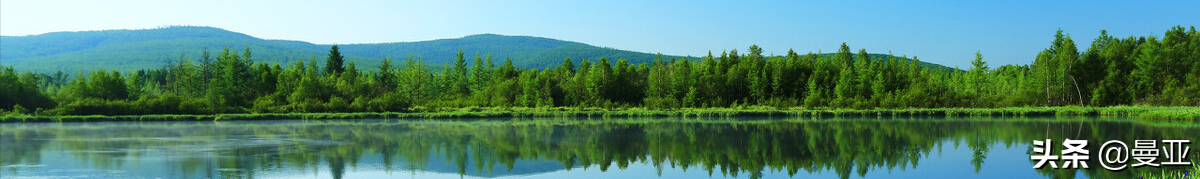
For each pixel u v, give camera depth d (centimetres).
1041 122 5462
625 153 3106
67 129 4725
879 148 3262
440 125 5312
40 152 3016
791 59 9750
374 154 3014
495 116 6869
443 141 3691
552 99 8781
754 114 7012
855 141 3644
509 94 9181
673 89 9006
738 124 5359
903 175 2408
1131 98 8106
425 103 8806
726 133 4281
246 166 2581
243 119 6359
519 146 3416
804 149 3250
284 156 2906
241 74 8725
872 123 5441
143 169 2473
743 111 7069
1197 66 7781
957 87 10150
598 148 3328
